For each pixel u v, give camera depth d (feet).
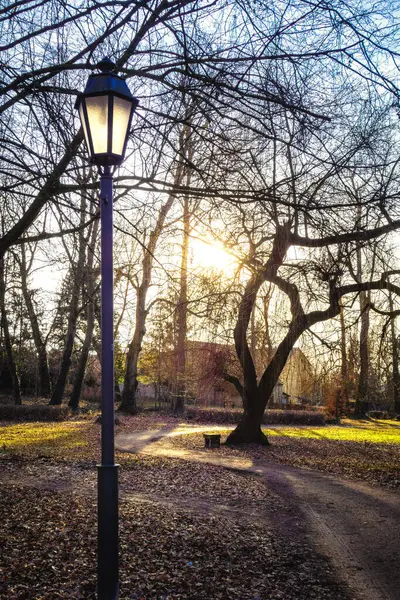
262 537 28.45
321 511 35.53
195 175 23.02
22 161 20.24
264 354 68.54
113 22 20.10
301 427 119.34
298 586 21.68
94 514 30.73
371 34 19.16
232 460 60.08
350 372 53.93
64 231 22.66
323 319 43.52
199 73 21.30
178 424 108.27
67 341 121.39
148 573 21.90
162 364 126.93
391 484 46.26
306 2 18.80
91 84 16.44
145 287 111.24
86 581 20.47
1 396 143.74
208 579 21.81
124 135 16.53
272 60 20.12
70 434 81.30
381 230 25.20
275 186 20.68
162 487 41.65
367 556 25.88
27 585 19.67
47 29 19.26
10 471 45.83
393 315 49.49
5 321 119.96
